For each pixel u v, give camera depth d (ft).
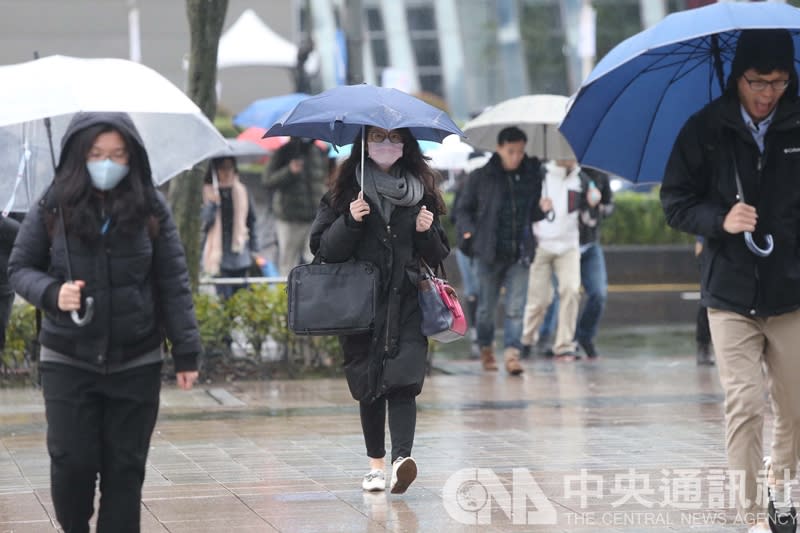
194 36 97.60
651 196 194.59
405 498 56.18
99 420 40.83
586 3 201.98
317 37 284.20
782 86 45.98
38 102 45.70
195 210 100.53
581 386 96.27
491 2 307.17
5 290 64.69
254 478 60.95
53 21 280.72
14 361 95.86
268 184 133.28
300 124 56.59
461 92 305.73
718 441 71.36
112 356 40.04
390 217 55.72
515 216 99.50
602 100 50.24
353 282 54.90
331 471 62.75
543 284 111.14
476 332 106.32
